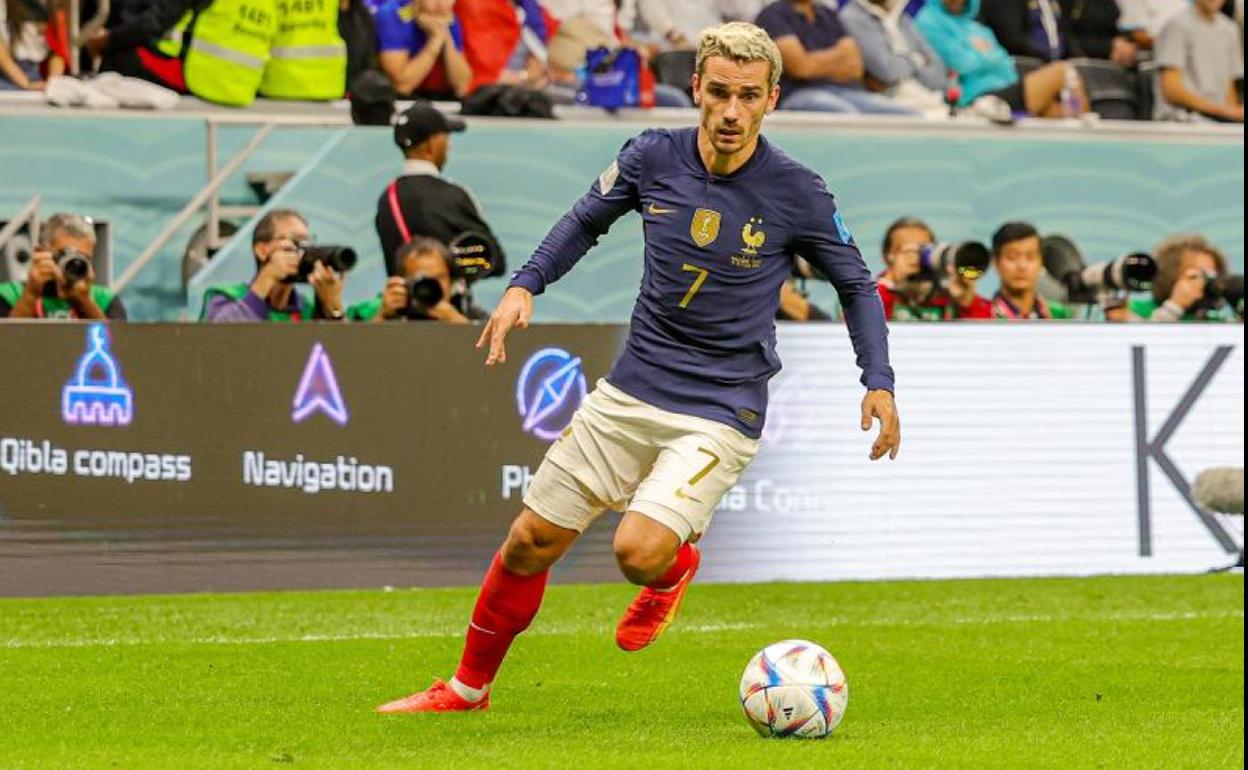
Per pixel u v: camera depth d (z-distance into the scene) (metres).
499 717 15.18
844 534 26.03
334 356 24.30
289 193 30.34
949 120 34.72
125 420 23.67
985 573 26.58
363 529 24.41
